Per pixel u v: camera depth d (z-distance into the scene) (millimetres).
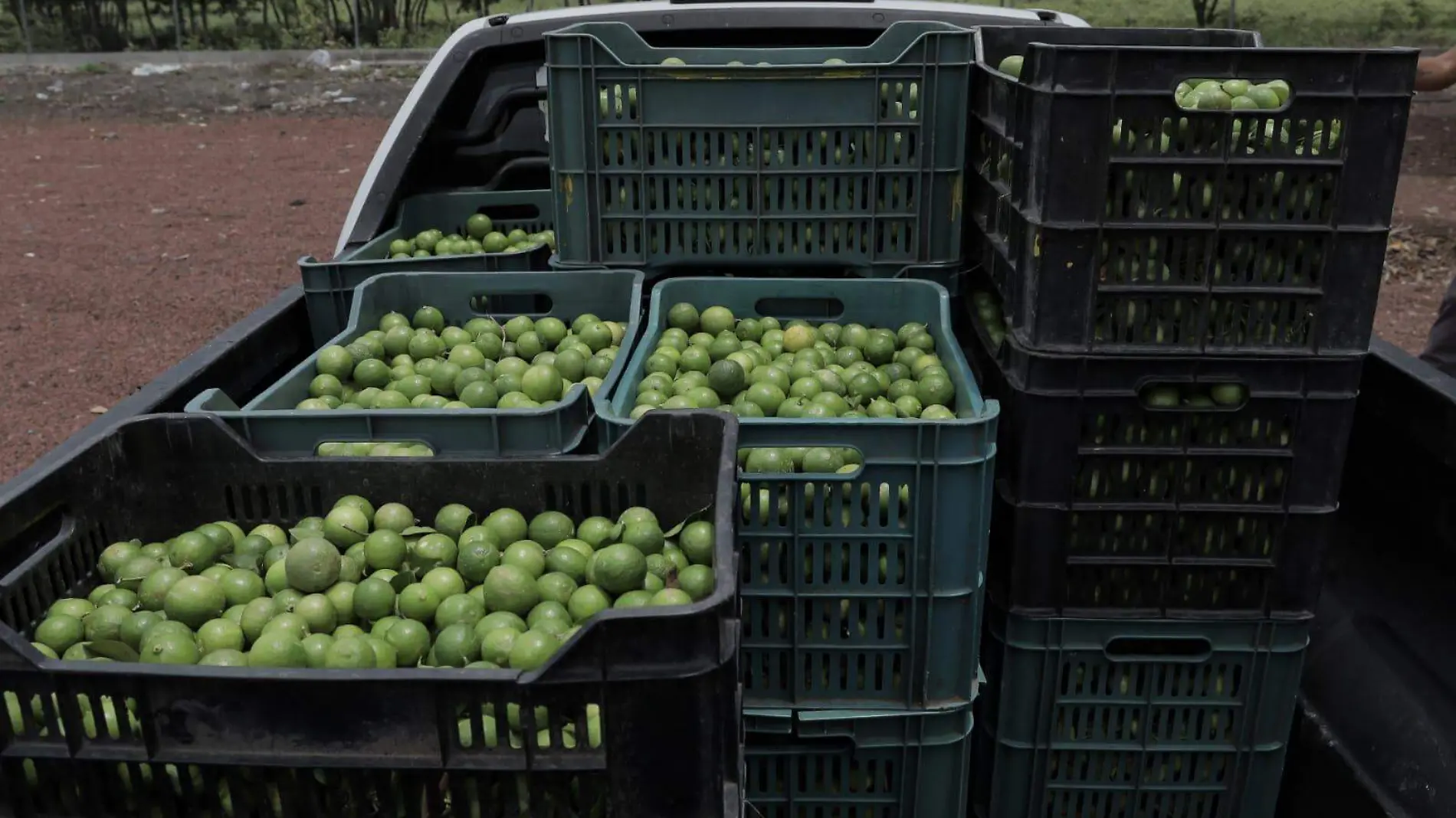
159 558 2602
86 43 27281
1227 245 2697
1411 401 3045
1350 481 3424
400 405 3416
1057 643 3002
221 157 16250
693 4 4656
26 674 1775
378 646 2326
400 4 30328
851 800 2951
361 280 4078
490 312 4109
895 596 2752
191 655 2307
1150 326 2768
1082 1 27516
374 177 4695
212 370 3459
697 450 2645
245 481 2721
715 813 1813
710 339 3682
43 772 1833
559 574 2541
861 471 2664
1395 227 11875
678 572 2576
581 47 3564
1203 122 2627
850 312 3764
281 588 2570
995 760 3154
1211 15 25703
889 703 2838
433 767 1780
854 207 3701
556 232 3822
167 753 1795
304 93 21453
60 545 2477
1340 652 3238
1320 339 2730
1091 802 3170
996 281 3312
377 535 2598
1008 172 3191
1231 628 2957
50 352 8922
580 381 3570
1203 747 3076
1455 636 2779
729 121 3611
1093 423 2836
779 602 2787
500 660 2334
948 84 3539
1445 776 2635
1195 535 2904
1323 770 3059
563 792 1819
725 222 3740
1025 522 2912
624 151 3684
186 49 27297
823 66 3537
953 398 3299
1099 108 2613
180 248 11734
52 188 14320
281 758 1783
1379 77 2562
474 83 4863
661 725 1761
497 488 2711
